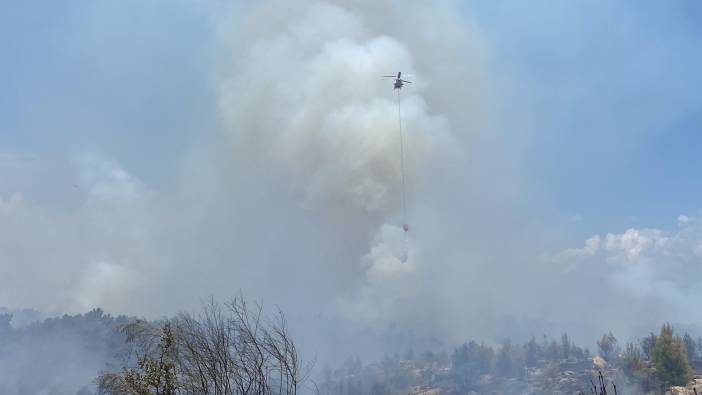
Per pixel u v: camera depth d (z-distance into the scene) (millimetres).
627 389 111688
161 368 16047
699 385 102062
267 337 16719
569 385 130875
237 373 16109
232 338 16531
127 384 15883
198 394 15750
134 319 17672
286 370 16438
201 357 16125
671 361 108188
